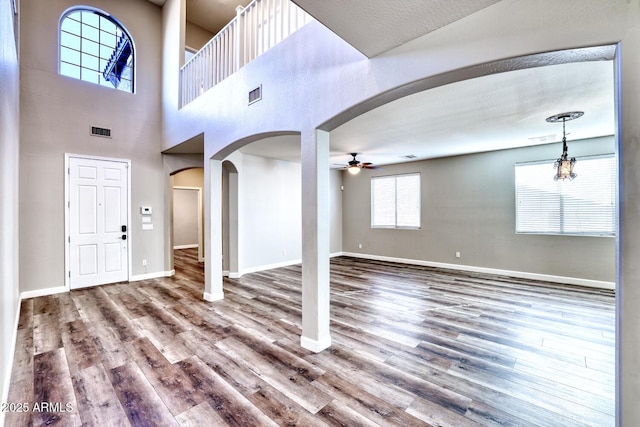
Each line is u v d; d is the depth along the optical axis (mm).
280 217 7191
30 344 2973
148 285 5367
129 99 5668
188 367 2545
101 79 5430
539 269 5637
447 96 3182
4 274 2318
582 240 5195
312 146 2875
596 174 5047
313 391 2215
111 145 5449
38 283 4660
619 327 1410
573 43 1521
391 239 7828
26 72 4566
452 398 2133
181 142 5324
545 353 2789
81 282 5113
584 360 2662
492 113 3717
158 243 6074
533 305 4164
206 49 4887
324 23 1871
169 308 4086
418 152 6219
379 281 5590
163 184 6137
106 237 5402
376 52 2250
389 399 2123
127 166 5648
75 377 2393
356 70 2461
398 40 2084
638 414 1354
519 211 5848
